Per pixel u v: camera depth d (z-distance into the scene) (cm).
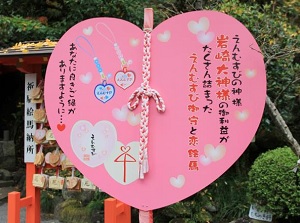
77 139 234
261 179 379
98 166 230
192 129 215
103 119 231
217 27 214
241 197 465
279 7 548
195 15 217
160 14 552
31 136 349
